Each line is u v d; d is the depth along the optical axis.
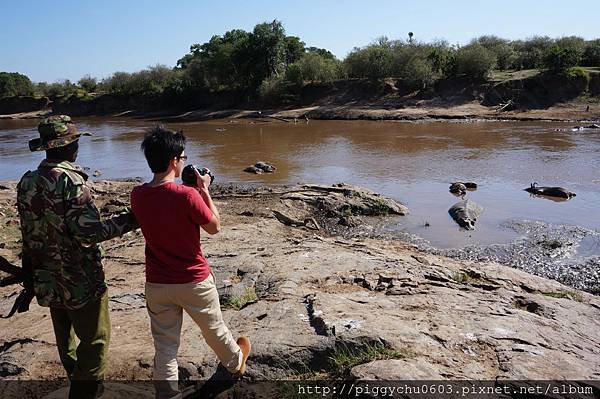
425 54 49.50
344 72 53.38
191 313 3.53
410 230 12.36
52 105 73.19
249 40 56.81
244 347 4.16
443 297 5.98
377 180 18.09
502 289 6.69
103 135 38.03
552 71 43.22
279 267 7.29
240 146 28.31
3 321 5.62
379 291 6.32
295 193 14.98
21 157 27.81
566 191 15.10
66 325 3.91
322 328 4.92
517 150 23.77
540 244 11.12
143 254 8.47
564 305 6.17
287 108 50.19
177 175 3.52
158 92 63.34
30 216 3.42
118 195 15.61
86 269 3.55
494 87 43.59
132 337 5.07
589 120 35.91
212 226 3.48
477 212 13.38
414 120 40.22
